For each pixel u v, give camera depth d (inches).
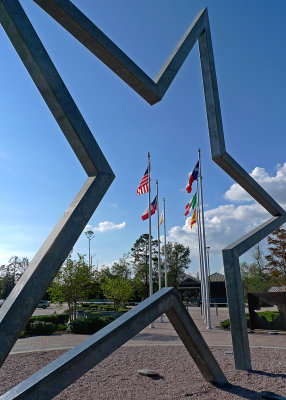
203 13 268.8
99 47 175.9
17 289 120.4
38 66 139.4
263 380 240.1
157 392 216.4
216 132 273.1
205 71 279.9
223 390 216.8
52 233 135.9
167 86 214.4
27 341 511.2
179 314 202.1
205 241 754.8
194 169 781.3
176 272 2561.5
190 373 272.2
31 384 126.7
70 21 163.3
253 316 654.5
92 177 153.6
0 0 132.8
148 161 767.7
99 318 642.8
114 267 2119.8
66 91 147.6
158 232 880.9
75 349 147.2
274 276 1542.8
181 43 234.4
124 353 378.0
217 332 635.5
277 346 430.0
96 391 221.1
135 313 171.2
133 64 190.1
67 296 845.8
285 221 338.0
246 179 291.6
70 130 149.7
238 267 281.9
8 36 141.9
